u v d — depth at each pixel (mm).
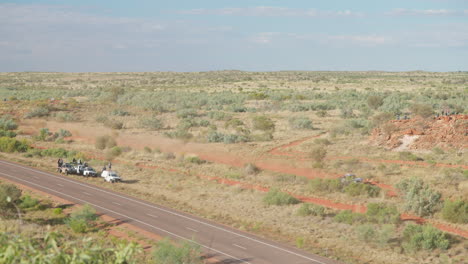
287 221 37719
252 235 33875
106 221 36156
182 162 62125
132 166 61031
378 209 38156
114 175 52438
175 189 49156
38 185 48625
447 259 28906
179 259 25516
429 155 60844
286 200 42875
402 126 71500
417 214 38469
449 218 36812
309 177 53625
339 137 77875
